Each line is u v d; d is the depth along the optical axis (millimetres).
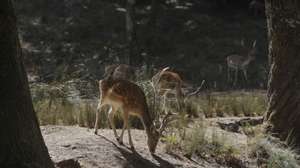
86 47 33000
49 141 13250
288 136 16359
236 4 43812
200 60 33469
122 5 40125
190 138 15008
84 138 13633
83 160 12195
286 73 16922
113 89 13508
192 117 19359
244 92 28234
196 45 35469
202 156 14664
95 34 34844
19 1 37031
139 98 13562
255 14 41594
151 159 13273
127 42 33062
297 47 16734
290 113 16859
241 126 18188
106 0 40062
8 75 8875
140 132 15688
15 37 9016
